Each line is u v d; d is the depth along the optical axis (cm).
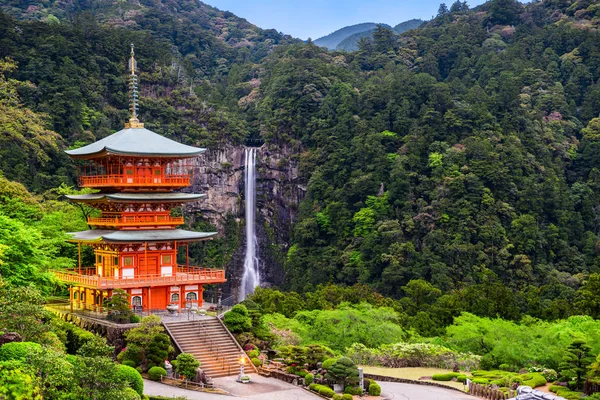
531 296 10475
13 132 13150
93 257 9750
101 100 16912
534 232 14512
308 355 6588
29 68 15875
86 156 7850
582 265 14638
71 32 17375
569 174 17250
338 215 16250
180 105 18675
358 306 9244
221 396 5719
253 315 7344
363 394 6053
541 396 5222
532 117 17775
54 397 4278
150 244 7769
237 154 18188
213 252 16725
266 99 19688
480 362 7631
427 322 9200
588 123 18488
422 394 6266
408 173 15962
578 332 7756
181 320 7044
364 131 17350
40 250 6969
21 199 9150
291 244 17362
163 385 5931
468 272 13875
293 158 18300
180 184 8000
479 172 15450
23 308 4953
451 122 16850
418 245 15000
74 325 6738
